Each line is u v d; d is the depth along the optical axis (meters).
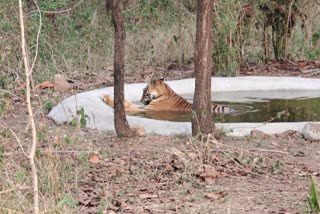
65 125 13.12
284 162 10.79
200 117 11.62
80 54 18.67
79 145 11.60
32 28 17.31
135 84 15.88
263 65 18.72
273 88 16.28
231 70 17.45
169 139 12.02
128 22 20.81
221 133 12.08
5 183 8.95
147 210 8.75
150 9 20.97
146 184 9.83
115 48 11.85
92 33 19.36
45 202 8.35
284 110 14.20
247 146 11.62
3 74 16.12
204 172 10.12
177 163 10.55
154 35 20.09
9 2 17.50
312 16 19.50
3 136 11.68
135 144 11.75
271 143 11.84
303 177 10.19
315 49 19.20
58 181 9.21
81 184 9.80
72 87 16.28
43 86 16.11
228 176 10.20
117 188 9.63
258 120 13.44
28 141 11.69
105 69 18.42
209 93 11.64
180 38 19.14
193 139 11.33
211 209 8.77
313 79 16.50
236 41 17.80
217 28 17.41
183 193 9.41
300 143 11.96
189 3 21.66
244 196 9.34
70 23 19.36
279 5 18.53
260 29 19.25
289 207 8.90
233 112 14.12
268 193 9.48
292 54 19.27
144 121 12.92
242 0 18.25
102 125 12.91
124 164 10.62
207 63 11.55
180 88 16.19
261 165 10.65
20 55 16.88
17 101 15.05
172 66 18.62
